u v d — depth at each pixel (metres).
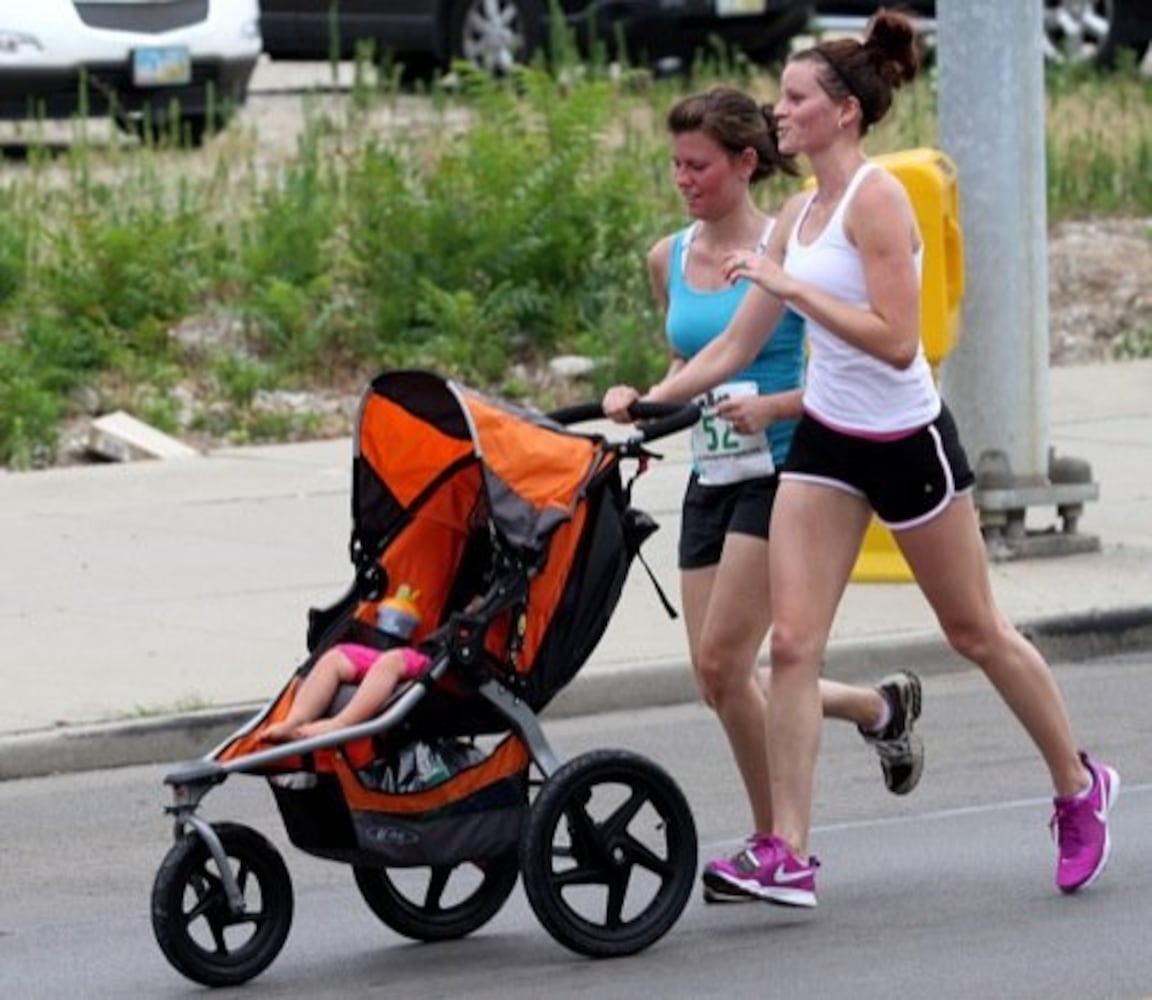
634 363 60.72
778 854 27.84
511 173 64.69
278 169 72.12
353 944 28.81
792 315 28.44
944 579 27.95
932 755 36.75
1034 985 25.95
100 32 72.38
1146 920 28.28
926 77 83.88
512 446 26.84
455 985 26.83
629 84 81.06
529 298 63.06
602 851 27.33
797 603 27.58
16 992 27.39
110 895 31.47
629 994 26.12
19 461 56.03
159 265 62.50
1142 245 72.12
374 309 63.03
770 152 28.73
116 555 47.66
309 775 26.53
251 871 27.22
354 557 27.97
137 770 37.38
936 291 43.38
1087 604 43.12
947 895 29.62
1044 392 46.25
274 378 60.81
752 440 28.25
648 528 28.00
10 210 66.25
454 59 82.69
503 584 26.78
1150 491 51.72
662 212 68.94
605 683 39.88
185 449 56.84
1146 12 88.25
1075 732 37.66
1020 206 45.75
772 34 84.81
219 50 74.62
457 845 27.23
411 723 26.86
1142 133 78.81
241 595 44.75
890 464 27.31
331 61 83.12
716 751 37.44
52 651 41.38
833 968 26.78
